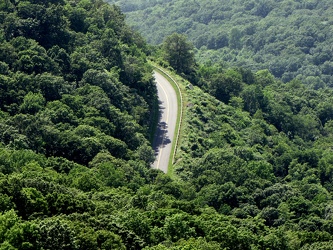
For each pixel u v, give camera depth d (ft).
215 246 551.18
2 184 544.21
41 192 571.28
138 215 570.46
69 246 484.33
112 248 508.12
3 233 469.98
